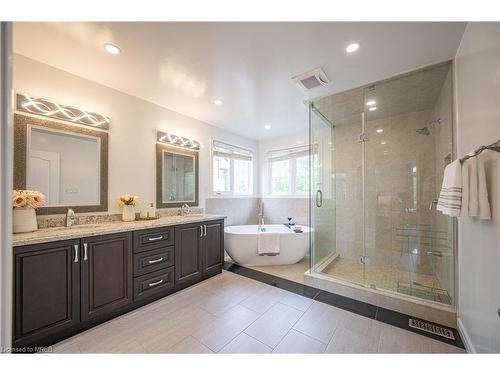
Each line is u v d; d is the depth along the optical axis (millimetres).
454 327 1726
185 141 3186
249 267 3213
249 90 2459
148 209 2723
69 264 1611
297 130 4020
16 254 1389
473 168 1217
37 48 1738
